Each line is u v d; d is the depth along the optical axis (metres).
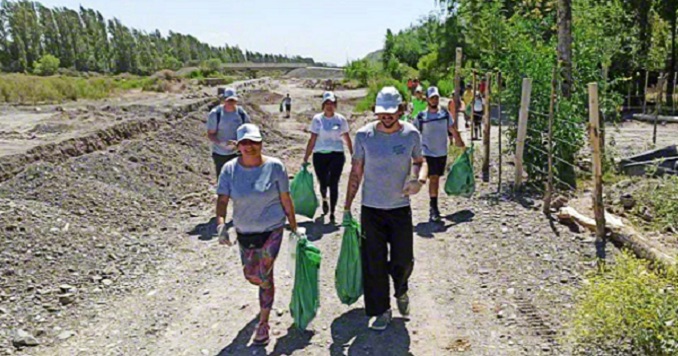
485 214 8.67
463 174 9.44
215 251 7.86
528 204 9.03
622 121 24.61
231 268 7.13
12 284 6.48
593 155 7.02
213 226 9.10
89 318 5.93
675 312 4.30
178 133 16.75
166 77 72.25
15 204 8.36
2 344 5.36
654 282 4.70
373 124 5.31
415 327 5.34
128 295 6.48
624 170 11.27
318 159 8.64
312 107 38.56
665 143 17.20
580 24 12.78
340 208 9.60
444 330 5.26
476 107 17.80
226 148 9.16
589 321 4.61
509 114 10.88
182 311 5.96
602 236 7.12
